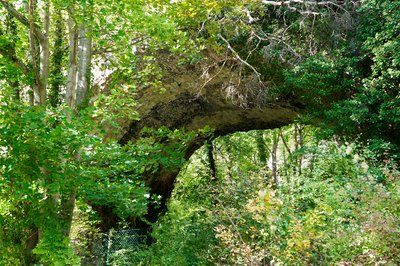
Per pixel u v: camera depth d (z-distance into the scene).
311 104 12.32
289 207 7.57
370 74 11.61
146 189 7.00
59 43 9.17
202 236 11.36
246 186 10.93
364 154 10.00
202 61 13.07
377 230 5.80
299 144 20.30
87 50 7.43
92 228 10.26
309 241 6.18
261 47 12.91
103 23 6.28
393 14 9.73
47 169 5.58
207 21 11.40
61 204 6.41
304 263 6.22
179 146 7.40
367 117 10.65
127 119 12.55
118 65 8.80
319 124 11.71
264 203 6.81
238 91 13.31
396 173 7.52
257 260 7.17
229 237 7.89
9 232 6.21
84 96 7.24
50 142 5.21
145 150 6.95
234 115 15.34
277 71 12.93
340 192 7.64
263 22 13.05
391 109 10.29
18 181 5.54
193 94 13.98
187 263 10.76
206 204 12.87
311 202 9.15
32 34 6.39
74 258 5.68
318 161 10.55
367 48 10.59
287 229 6.87
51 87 9.02
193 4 8.85
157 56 12.74
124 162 6.46
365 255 5.80
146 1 7.97
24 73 6.35
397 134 10.97
